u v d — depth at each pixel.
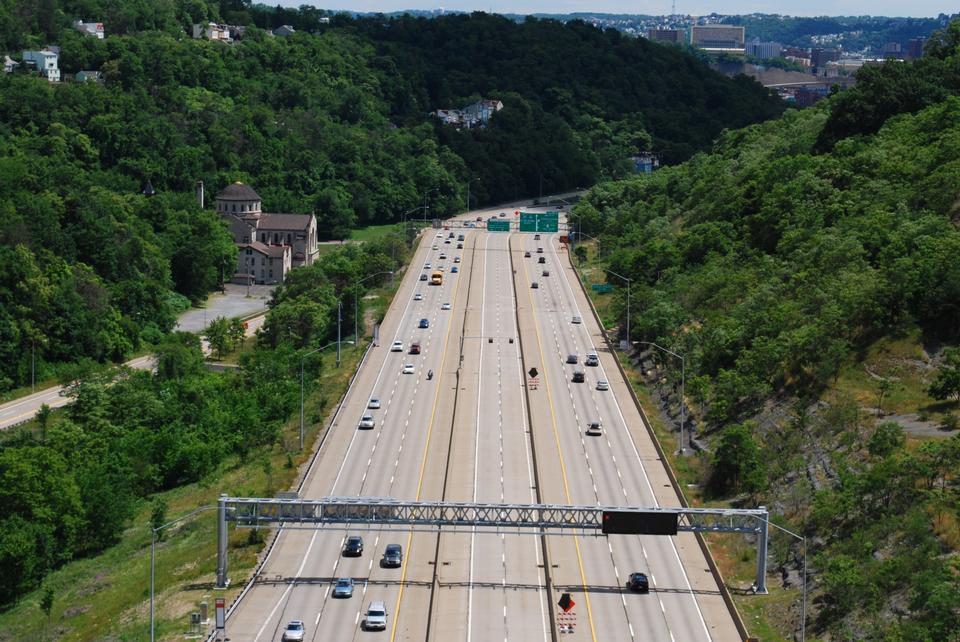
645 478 193.38
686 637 140.62
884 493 163.88
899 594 143.75
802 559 159.12
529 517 153.62
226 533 154.38
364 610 145.88
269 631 140.25
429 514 163.25
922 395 194.62
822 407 199.25
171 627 143.50
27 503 178.62
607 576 157.12
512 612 146.25
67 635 151.00
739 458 186.00
